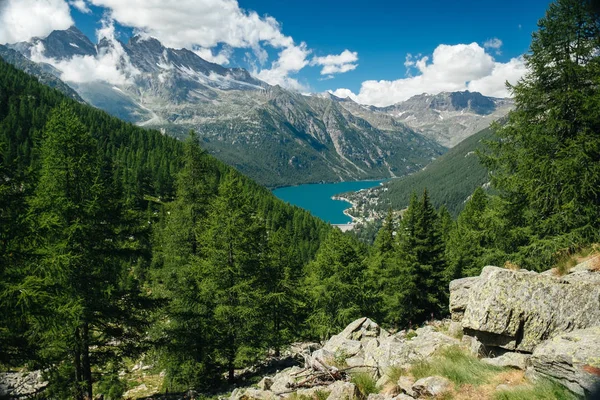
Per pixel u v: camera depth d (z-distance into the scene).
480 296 9.34
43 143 15.20
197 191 24.62
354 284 29.78
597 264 11.43
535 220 17.19
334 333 29.08
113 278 15.85
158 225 27.66
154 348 18.66
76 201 14.96
